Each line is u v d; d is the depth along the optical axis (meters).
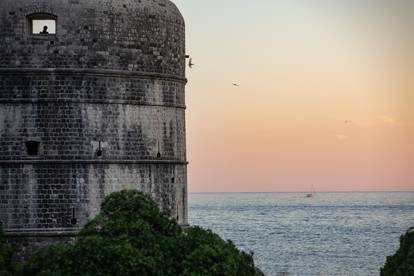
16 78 161.25
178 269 135.62
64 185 160.88
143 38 166.00
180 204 173.25
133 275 132.75
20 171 160.88
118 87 163.62
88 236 136.62
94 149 161.88
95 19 162.50
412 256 149.00
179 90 173.38
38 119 160.88
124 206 141.75
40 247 160.00
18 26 161.25
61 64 161.38
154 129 167.50
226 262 136.00
